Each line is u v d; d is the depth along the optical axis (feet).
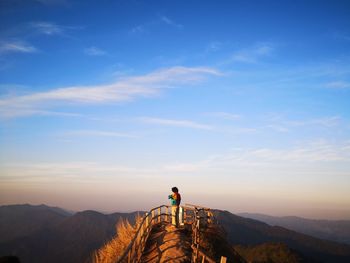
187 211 80.59
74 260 304.71
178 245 51.96
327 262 355.97
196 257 44.83
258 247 208.13
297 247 393.09
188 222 75.41
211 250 60.44
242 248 218.79
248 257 198.90
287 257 190.19
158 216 74.59
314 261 203.31
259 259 190.80
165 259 45.73
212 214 76.64
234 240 306.14
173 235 59.31
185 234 63.21
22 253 380.37
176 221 65.87
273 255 191.42
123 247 53.36
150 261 48.06
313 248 412.57
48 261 334.44
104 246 58.65
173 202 66.28
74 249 349.20
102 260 54.60
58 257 336.29
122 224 62.95
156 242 57.41
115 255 52.16
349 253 405.59
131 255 37.88
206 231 69.05
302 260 189.98
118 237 59.52
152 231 68.59
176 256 46.65
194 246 47.16
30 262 348.18
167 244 53.21
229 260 64.44
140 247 49.44
